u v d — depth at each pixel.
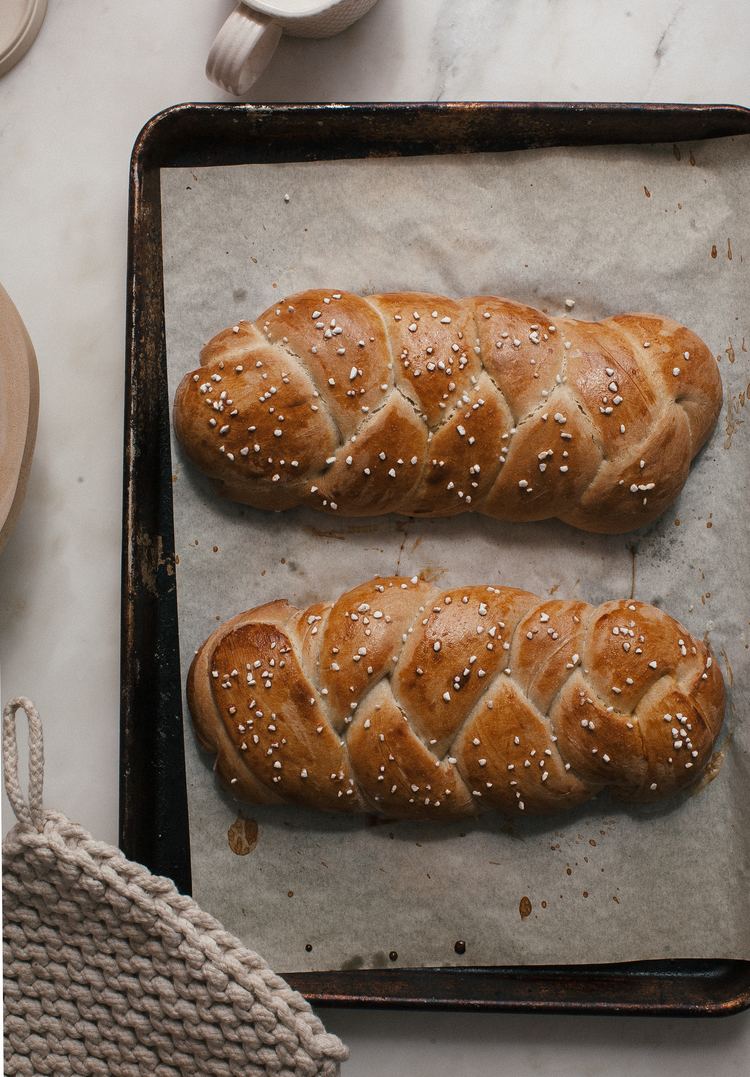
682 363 0.95
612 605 0.95
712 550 0.97
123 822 0.94
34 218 1.00
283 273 0.98
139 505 0.96
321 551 0.98
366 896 0.95
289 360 0.95
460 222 0.98
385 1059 0.97
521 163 0.98
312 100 0.99
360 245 0.98
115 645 0.99
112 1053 0.85
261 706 0.93
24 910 0.85
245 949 0.84
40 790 0.84
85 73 1.00
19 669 0.98
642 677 0.93
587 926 0.95
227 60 0.95
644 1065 0.96
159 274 0.97
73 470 0.99
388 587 0.95
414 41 1.00
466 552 0.98
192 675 0.95
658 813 0.96
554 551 0.98
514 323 0.94
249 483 0.96
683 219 0.98
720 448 0.98
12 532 0.98
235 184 0.97
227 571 0.97
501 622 0.94
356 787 0.94
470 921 0.95
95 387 0.99
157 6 1.00
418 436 0.94
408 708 0.93
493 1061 0.97
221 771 0.95
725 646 0.97
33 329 0.99
